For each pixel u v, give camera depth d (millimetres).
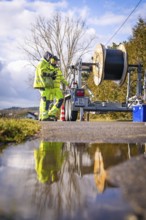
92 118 22719
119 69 13297
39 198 1538
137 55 19688
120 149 3797
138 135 5754
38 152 3430
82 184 1882
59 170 2375
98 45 13531
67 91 14477
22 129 5855
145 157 2688
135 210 1324
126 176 1957
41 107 13008
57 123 8961
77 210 1356
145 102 12344
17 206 1382
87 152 3498
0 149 3674
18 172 2238
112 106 13234
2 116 9867
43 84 12742
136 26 21062
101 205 1428
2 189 1708
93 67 13812
